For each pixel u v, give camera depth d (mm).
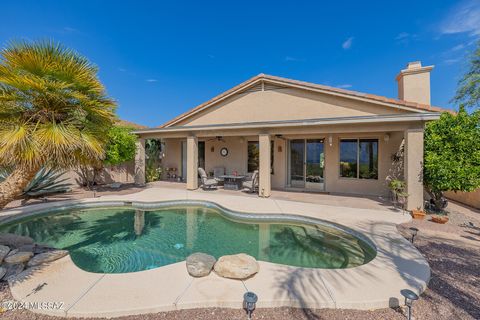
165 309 3191
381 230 6180
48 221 8125
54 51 4398
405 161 8297
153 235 6875
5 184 4340
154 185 14609
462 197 10008
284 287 3594
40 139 3820
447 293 3531
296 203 9484
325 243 6273
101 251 5789
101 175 14406
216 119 13742
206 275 3965
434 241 5520
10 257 4227
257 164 14367
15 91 4086
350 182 11898
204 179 12781
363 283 3680
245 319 3016
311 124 9477
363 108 10359
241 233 7043
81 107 4457
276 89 12305
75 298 3350
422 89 10992
